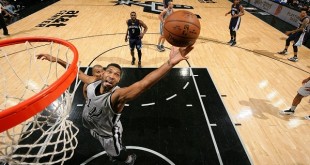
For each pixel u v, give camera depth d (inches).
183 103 194.1
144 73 237.8
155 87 214.1
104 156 142.8
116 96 76.1
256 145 156.9
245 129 170.2
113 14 443.5
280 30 393.1
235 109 190.9
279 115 186.2
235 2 299.1
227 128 169.6
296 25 411.2
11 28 351.9
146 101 194.7
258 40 344.2
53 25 369.1
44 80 211.0
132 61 254.7
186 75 237.3
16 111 57.7
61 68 232.7
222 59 279.0
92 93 89.0
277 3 469.7
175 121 174.4
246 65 266.5
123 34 341.4
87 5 506.6
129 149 149.3
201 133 164.1
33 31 339.9
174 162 141.6
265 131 169.2
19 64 241.1
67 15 426.0
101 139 107.5
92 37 326.0
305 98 210.2
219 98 202.2
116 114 85.1
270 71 255.6
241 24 418.9
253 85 226.5
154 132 163.8
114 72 86.6
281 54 299.4
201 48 308.5
